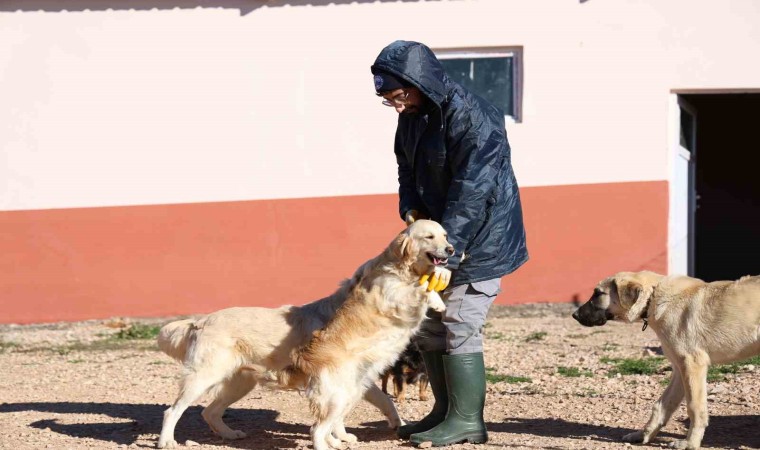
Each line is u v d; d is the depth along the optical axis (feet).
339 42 45.88
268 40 45.96
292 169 46.16
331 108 46.09
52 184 46.09
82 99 45.98
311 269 46.32
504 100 46.29
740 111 59.98
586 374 30.58
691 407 21.15
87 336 43.21
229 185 46.14
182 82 45.98
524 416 25.41
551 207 45.68
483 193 21.50
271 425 25.67
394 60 21.36
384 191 46.14
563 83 45.62
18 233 46.06
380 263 22.17
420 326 23.02
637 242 45.80
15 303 46.09
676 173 47.44
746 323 20.68
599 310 22.95
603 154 45.70
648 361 32.12
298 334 22.91
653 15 45.34
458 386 22.29
